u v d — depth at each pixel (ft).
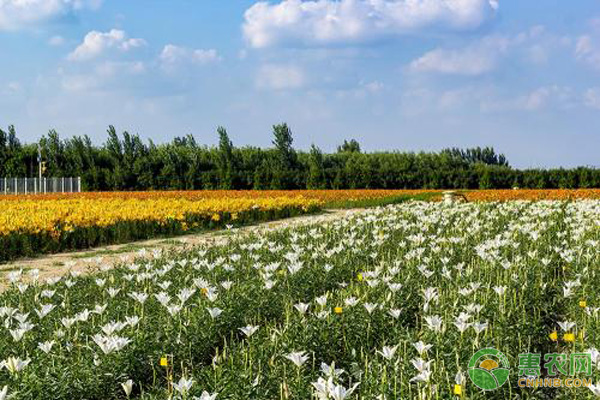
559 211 58.34
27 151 237.86
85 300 25.16
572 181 189.98
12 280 27.27
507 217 58.13
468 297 22.88
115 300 24.23
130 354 17.46
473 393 14.60
